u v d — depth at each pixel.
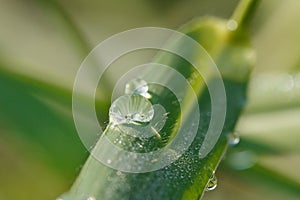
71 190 0.06
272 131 0.08
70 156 0.08
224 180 0.09
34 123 0.08
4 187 0.09
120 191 0.06
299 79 0.09
